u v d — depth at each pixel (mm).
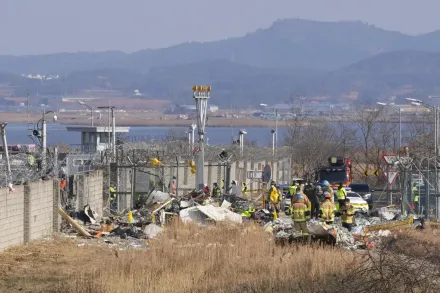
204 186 148250
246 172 181250
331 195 120625
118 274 73438
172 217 120625
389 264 67062
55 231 109812
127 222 119875
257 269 77625
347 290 66812
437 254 82625
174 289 68312
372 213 143000
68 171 129125
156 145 166875
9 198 96562
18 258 89250
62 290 69562
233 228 109000
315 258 80562
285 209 144875
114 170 145125
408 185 148500
